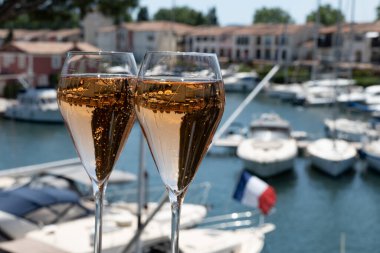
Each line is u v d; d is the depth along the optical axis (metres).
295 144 25.17
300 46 77.38
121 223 9.34
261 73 61.22
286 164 23.33
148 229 9.46
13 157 26.06
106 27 78.31
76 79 1.42
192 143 1.31
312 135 32.19
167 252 9.23
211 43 81.00
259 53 80.06
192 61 1.39
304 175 23.58
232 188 19.81
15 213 9.43
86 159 1.46
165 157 1.32
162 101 1.27
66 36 80.69
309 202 19.22
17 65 47.56
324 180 22.88
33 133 32.38
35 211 9.55
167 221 9.82
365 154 24.42
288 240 14.88
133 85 1.46
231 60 77.50
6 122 35.88
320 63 66.31
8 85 44.50
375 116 35.72
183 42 79.44
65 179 12.34
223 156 26.03
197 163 1.34
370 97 46.53
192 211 11.41
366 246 14.84
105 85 1.41
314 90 49.62
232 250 9.51
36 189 10.40
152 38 75.25
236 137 28.61
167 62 1.38
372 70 64.25
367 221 16.97
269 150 24.00
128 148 23.80
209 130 1.33
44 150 27.78
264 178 22.92
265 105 48.19
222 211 16.30
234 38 80.31
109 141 1.44
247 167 23.27
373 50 72.81
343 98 45.41
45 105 35.75
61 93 1.44
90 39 80.81
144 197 10.23
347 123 32.28
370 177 23.36
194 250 9.15
